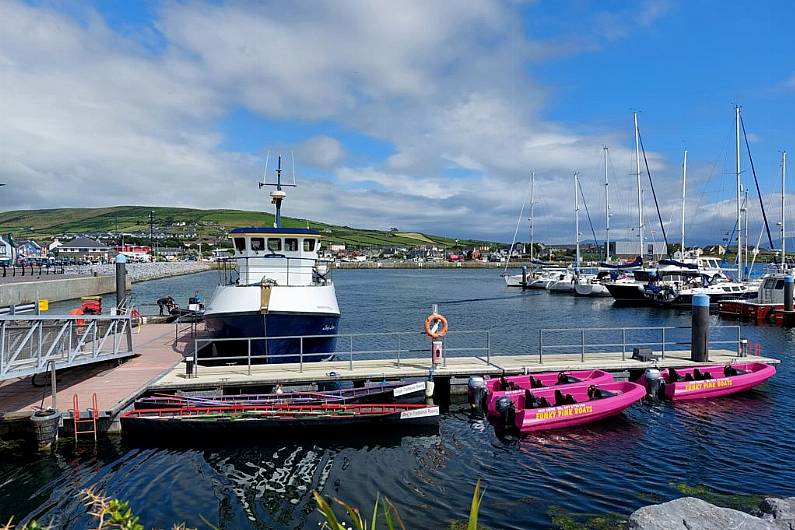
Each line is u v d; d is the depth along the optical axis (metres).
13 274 54.72
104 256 122.88
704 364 19.47
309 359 21.22
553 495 11.24
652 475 12.21
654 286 54.16
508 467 12.73
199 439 14.27
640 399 17.58
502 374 18.42
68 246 147.12
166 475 12.20
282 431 14.62
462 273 157.00
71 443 13.62
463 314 49.56
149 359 19.97
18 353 13.70
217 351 21.62
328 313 20.70
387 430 15.03
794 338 32.69
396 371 18.08
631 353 21.88
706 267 61.06
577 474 12.30
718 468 12.59
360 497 11.34
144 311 43.22
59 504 10.71
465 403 17.84
